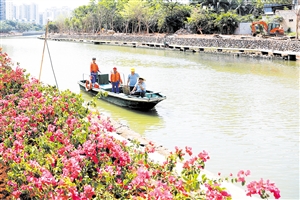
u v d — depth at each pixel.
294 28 53.53
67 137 6.73
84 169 5.64
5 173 6.28
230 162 10.35
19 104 9.01
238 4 78.00
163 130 13.25
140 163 6.03
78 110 8.53
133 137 10.24
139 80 15.84
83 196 4.55
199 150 11.28
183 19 72.62
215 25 64.19
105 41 75.44
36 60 38.00
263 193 4.51
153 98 15.09
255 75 26.92
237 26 62.66
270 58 38.84
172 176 5.39
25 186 5.12
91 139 6.34
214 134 12.80
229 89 21.25
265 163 10.33
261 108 16.55
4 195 5.63
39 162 5.66
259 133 12.92
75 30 119.62
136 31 87.19
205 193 4.96
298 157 10.72
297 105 17.12
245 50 44.19
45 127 7.80
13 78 11.95
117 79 16.80
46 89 10.83
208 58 40.75
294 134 12.82
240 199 6.39
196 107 16.67
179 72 28.80
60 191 4.60
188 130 13.23
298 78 25.38
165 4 77.00
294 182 9.13
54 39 99.69
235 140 12.20
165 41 61.00
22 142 6.89
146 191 5.30
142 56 43.53
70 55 44.97
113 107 16.28
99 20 98.69
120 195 5.16
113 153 5.84
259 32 56.41
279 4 66.75
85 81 20.27
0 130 7.99
